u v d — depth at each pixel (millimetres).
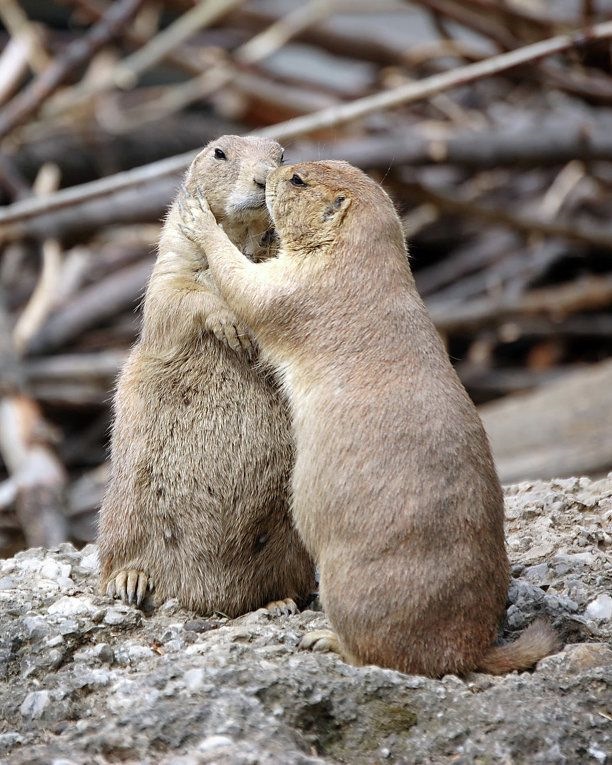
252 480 10289
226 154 11055
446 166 26469
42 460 21812
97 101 30578
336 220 9523
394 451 8586
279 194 9711
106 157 30312
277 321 9414
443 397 8836
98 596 10531
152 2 29953
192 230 10125
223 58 30578
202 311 10195
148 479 10383
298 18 30875
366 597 8500
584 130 26797
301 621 9891
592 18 24156
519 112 31141
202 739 7805
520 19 25969
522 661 8773
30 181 29594
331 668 8445
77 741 7836
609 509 12055
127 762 7668
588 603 10055
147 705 8102
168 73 38000
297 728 8086
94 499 23312
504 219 27750
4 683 9109
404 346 9062
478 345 28781
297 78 31047
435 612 8484
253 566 10453
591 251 30219
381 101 19531
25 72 29625
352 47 31578
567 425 21484
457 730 8039
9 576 11148
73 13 36688
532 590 10062
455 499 8555
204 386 10336
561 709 8172
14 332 26547
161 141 30781
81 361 25781
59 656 9258
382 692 8258
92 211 25672
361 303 9258
